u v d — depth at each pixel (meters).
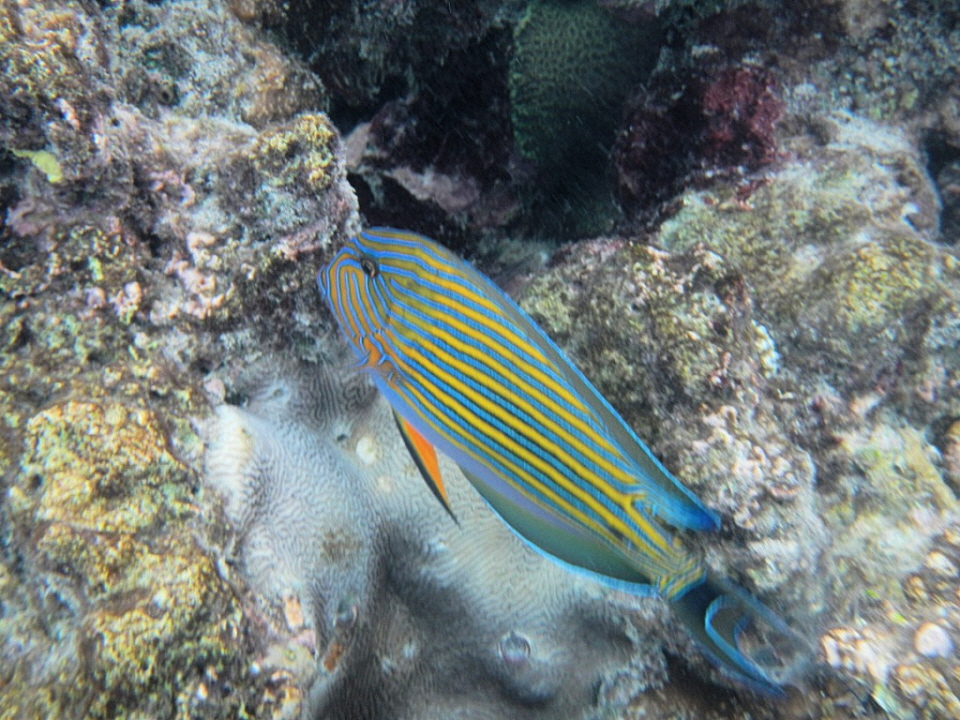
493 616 0.45
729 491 0.37
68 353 0.34
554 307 0.44
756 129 0.54
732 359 0.39
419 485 0.44
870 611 0.37
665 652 0.41
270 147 0.41
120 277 0.36
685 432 0.38
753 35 0.55
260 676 0.30
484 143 0.65
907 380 0.46
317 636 0.36
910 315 0.45
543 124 0.63
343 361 0.43
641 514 0.26
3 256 0.35
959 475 0.44
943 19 0.54
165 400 0.35
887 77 0.56
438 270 0.27
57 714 0.26
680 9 0.57
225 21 0.47
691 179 0.56
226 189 0.41
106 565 0.28
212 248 0.39
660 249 0.43
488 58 0.61
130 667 0.27
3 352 0.33
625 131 0.59
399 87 0.63
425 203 0.67
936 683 0.32
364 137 0.66
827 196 0.52
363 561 0.42
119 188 0.37
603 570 0.27
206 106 0.45
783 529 0.37
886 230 0.50
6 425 0.31
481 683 0.46
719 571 0.37
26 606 0.28
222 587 0.30
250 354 0.41
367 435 0.45
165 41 0.45
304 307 0.41
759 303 0.49
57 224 0.36
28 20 0.36
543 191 0.67
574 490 0.27
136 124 0.39
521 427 0.27
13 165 0.35
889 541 0.40
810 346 0.47
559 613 0.45
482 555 0.44
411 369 0.28
